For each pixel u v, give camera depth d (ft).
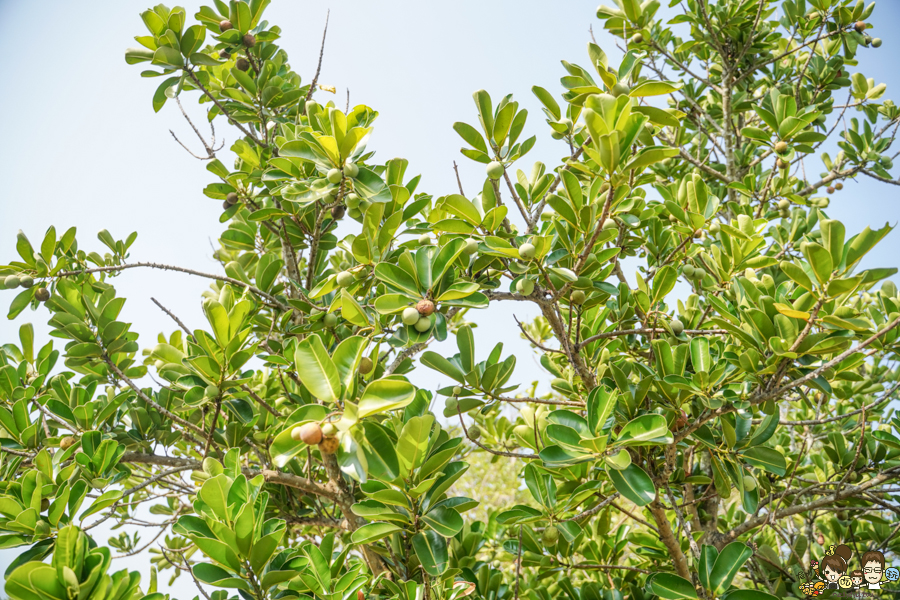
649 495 7.85
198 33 12.66
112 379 11.91
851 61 18.81
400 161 11.27
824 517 16.62
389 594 10.46
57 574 6.47
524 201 11.32
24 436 10.28
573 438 8.34
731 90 19.48
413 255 10.31
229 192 13.93
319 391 6.81
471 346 10.02
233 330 9.31
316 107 11.85
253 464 13.24
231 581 7.43
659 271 10.73
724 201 18.92
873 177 16.31
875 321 11.17
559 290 9.61
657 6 13.46
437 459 7.66
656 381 9.73
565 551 12.18
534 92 9.87
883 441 11.21
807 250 7.68
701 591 8.71
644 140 8.77
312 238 13.08
